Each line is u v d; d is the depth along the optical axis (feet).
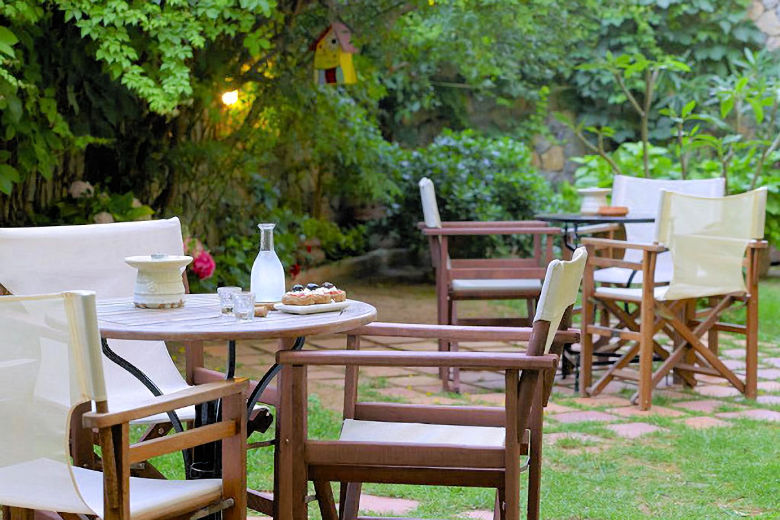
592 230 18.03
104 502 6.38
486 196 31.45
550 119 40.37
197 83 21.57
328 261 31.81
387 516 10.48
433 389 17.13
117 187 22.99
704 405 16.22
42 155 18.31
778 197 31.78
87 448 9.18
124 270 10.07
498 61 30.48
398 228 32.40
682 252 16.01
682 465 12.45
